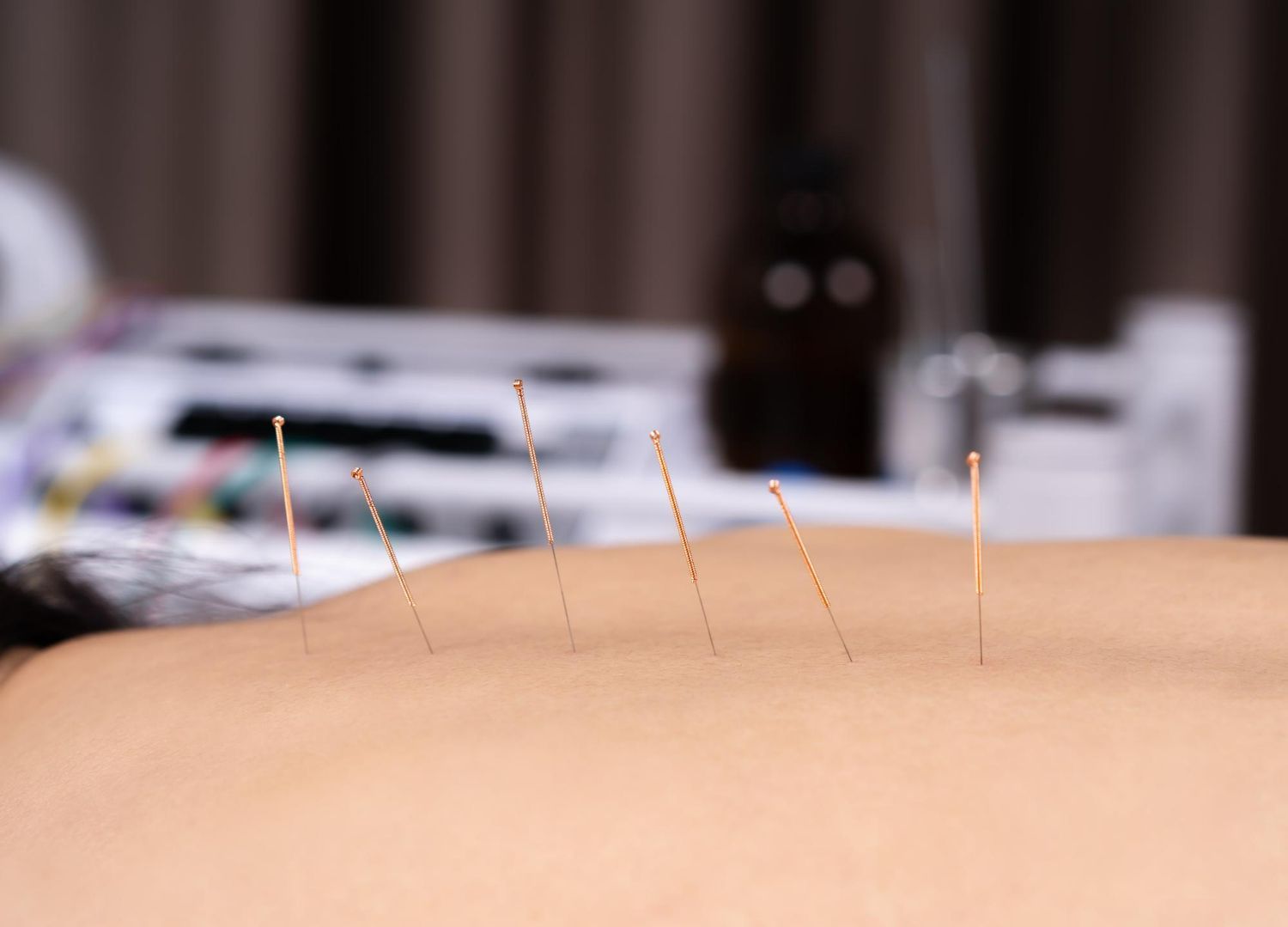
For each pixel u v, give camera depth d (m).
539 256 2.67
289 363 2.29
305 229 2.72
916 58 2.50
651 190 2.62
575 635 0.50
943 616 0.50
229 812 0.44
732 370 1.72
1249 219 2.51
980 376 1.95
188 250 2.73
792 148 1.74
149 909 0.42
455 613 0.52
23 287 2.69
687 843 0.41
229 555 0.86
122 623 0.63
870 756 0.42
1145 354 2.29
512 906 0.41
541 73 2.62
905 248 2.51
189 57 2.69
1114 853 0.41
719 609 0.51
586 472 1.80
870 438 1.72
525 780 0.43
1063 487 1.57
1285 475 2.54
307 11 2.66
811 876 0.41
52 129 2.71
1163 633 0.48
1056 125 2.51
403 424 1.89
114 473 1.69
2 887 0.44
